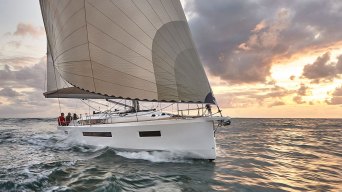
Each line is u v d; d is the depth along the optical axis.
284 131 31.03
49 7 13.06
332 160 12.32
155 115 11.91
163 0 10.26
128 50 10.00
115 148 11.58
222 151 14.22
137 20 9.94
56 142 16.88
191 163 10.15
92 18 10.37
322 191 7.43
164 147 10.38
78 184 7.17
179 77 9.78
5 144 16.42
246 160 11.71
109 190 6.70
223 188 7.41
